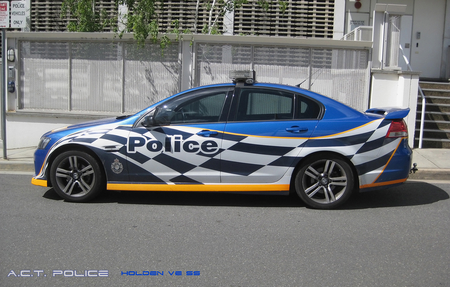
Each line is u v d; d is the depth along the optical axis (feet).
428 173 24.71
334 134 17.98
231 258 13.70
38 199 19.98
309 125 18.10
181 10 39.96
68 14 40.11
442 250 14.48
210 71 31.94
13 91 33.37
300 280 12.28
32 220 17.06
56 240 15.05
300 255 13.97
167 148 18.22
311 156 18.17
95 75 32.73
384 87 31.35
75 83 32.99
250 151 18.10
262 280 12.27
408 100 30.58
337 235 15.76
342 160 18.10
